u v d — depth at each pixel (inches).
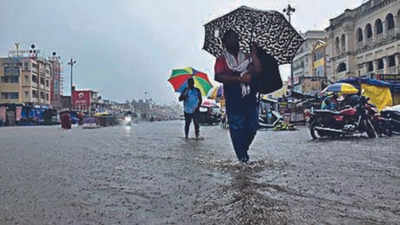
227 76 196.7
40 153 272.2
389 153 248.2
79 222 99.9
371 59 1519.4
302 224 93.7
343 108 428.8
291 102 933.8
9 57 2255.2
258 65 196.4
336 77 1745.8
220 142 356.2
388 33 1440.7
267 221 96.0
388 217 99.5
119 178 162.6
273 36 203.6
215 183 146.7
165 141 376.8
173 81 508.1
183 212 106.9
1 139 457.4
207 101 1147.3
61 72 2768.2
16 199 126.0
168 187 141.8
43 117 2123.5
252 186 139.0
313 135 402.9
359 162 203.6
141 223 97.9
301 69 2305.6
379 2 1466.5
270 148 287.3
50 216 106.0
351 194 125.8
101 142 379.6
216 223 95.9
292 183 144.5
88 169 189.6
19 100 2229.3
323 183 144.3
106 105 3646.7
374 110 438.0
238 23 201.2
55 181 157.6
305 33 2297.0
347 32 1653.5
